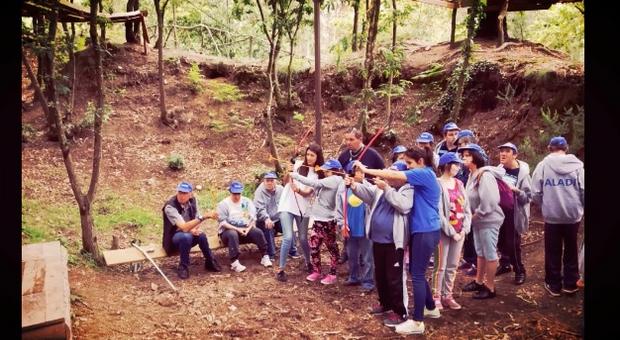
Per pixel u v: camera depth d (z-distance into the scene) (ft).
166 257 21.81
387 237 15.44
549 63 29.89
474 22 28.50
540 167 17.24
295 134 36.63
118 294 18.15
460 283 19.47
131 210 27.17
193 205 21.18
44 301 12.73
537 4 36.47
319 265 19.98
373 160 19.29
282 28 34.42
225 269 21.30
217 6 54.13
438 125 32.63
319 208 19.67
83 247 20.62
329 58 43.29
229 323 16.22
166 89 38.58
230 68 40.70
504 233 18.94
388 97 33.17
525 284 18.69
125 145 33.78
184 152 34.30
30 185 27.53
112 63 38.78
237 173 32.71
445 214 16.21
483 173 17.12
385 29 35.06
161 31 35.63
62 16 32.94
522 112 29.14
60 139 19.93
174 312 16.98
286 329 15.85
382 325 16.02
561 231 17.19
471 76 32.07
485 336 14.98
